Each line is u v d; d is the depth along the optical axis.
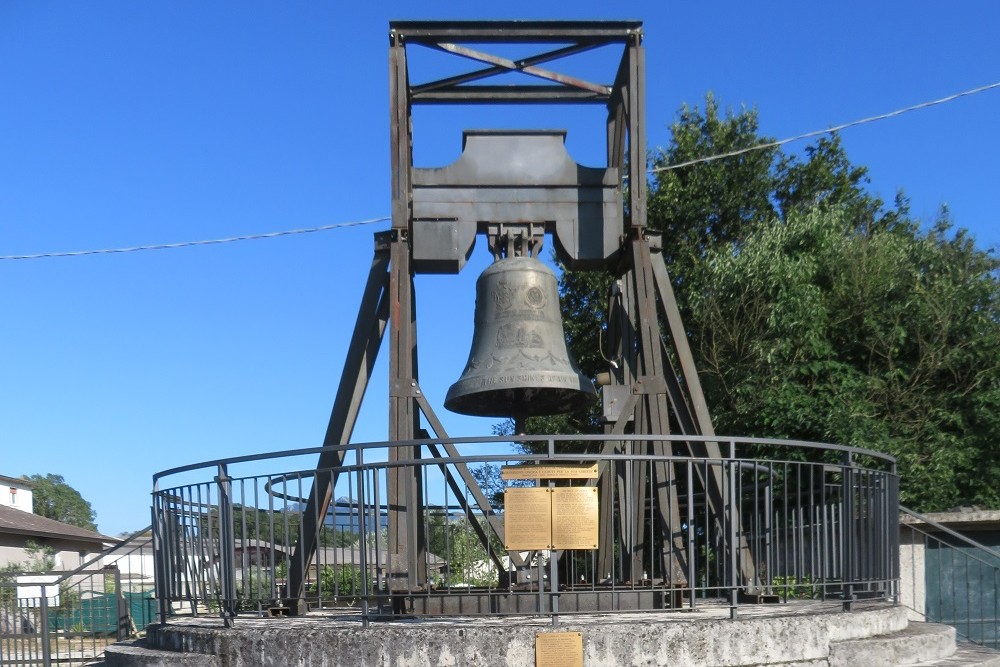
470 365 8.59
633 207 9.21
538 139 9.62
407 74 9.67
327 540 8.93
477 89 10.72
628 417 8.67
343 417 8.95
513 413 9.45
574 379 8.38
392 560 7.94
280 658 6.61
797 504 8.25
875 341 17.55
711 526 11.07
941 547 13.37
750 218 22.83
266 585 9.38
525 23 9.39
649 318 8.93
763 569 9.77
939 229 20.62
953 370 17.41
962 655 7.89
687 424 9.43
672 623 6.43
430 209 9.43
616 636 6.32
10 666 13.76
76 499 84.38
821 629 6.85
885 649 7.12
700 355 19.34
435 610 7.49
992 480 16.48
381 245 9.30
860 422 16.34
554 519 6.63
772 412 16.89
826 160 24.80
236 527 9.26
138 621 20.91
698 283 20.31
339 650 6.43
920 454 16.48
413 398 8.52
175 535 8.00
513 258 8.85
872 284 17.98
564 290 21.31
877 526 8.17
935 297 17.61
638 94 9.38
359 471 6.95
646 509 10.48
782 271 18.34
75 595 18.58
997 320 17.83
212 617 8.80
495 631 6.29
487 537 8.12
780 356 17.75
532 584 7.85
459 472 8.02
